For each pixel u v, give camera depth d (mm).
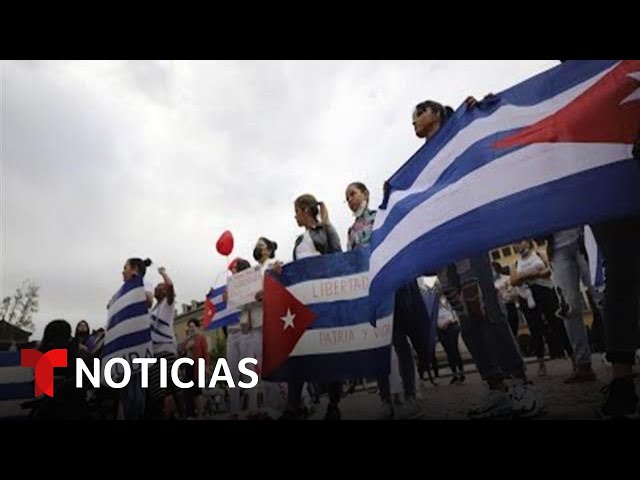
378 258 3764
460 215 3016
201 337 7152
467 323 3250
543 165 2619
